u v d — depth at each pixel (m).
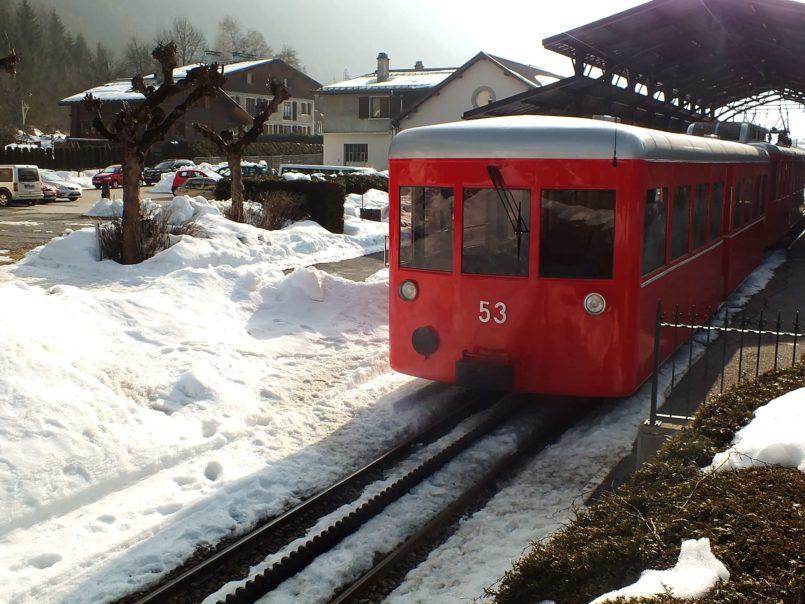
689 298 10.70
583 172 7.96
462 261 8.42
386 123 54.62
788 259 20.72
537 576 4.22
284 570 5.85
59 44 129.00
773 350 11.45
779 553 3.85
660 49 18.78
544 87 16.84
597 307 8.06
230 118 69.12
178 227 19.73
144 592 5.62
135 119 17.25
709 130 16.48
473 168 8.23
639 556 4.07
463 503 7.04
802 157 27.50
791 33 16.84
